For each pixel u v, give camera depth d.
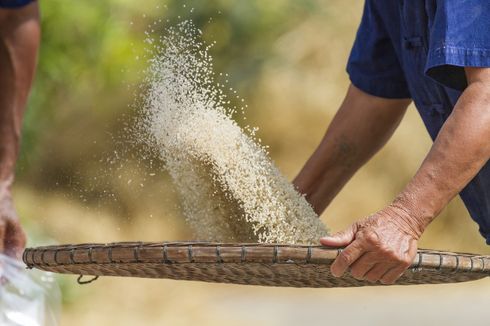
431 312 12.62
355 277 4.41
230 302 13.14
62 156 13.34
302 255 4.21
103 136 13.09
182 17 13.76
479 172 5.22
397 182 16.72
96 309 12.01
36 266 4.81
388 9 5.48
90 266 4.52
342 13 17.27
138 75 12.68
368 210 16.45
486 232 5.48
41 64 12.52
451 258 4.45
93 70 12.88
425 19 5.12
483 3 4.60
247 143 5.34
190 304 12.64
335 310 12.73
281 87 16.80
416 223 4.46
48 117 13.41
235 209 5.26
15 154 6.69
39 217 13.15
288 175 16.70
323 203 6.11
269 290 13.91
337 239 4.30
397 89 5.86
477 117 4.51
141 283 12.83
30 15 6.75
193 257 4.20
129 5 12.84
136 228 13.74
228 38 15.84
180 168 5.36
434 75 4.73
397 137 16.69
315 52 17.06
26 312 6.21
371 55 5.82
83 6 12.47
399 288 13.96
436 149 4.54
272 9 16.23
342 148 6.02
